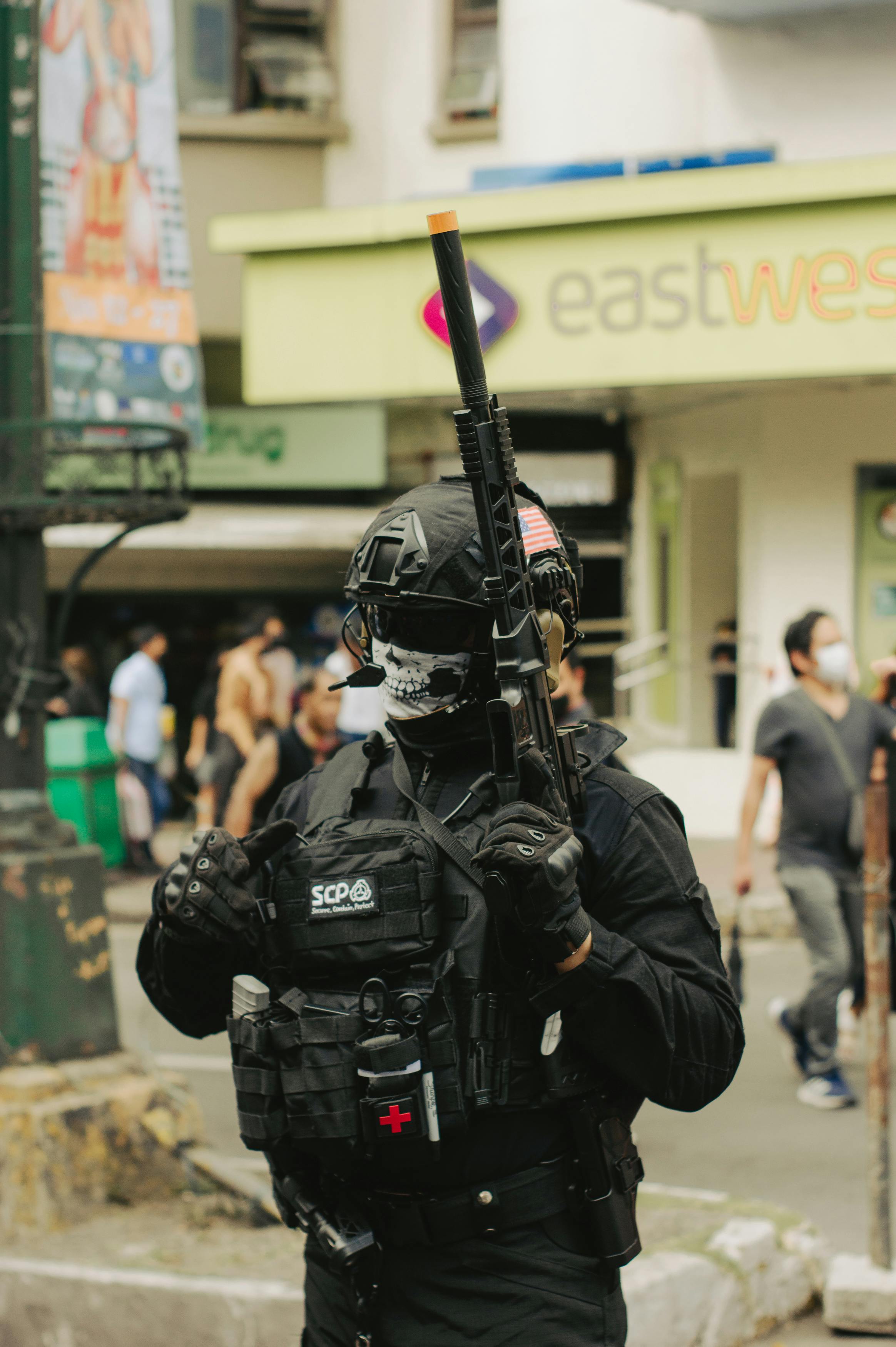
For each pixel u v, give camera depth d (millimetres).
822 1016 5887
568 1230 1945
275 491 13422
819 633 5906
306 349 11406
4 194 4453
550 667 2037
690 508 13031
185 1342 3426
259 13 12664
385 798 2098
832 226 10078
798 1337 3746
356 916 1899
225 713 8117
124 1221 4020
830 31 11305
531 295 10766
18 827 4422
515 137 12398
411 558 1985
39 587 4531
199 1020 2178
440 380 11094
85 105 4785
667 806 2047
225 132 12492
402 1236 1938
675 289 10445
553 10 12141
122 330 4883
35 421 4336
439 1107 1849
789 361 10242
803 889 5887
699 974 1956
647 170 11438
